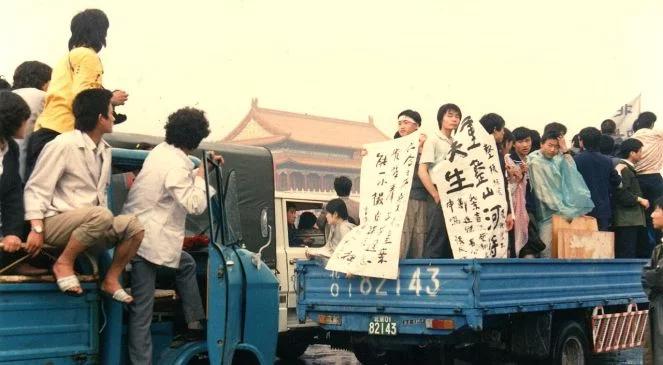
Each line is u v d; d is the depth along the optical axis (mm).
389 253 7824
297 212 11359
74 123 5852
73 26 6316
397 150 8375
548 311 8422
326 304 8320
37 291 5305
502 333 8531
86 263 5719
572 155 11031
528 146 9969
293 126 49469
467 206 8180
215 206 6719
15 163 5465
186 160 6309
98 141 5855
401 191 8141
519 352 8445
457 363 10547
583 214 9664
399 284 7801
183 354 6328
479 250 8086
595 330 9234
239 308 6742
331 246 9883
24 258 5414
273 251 10570
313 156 50125
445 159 8273
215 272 6469
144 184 6199
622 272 9766
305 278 8539
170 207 6227
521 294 7887
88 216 5449
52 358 5359
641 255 11164
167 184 6117
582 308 9023
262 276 7020
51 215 5523
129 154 6684
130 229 5629
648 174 11695
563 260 8570
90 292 5641
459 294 7359
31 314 5262
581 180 9648
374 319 7977
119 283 5727
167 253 6160
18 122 5406
